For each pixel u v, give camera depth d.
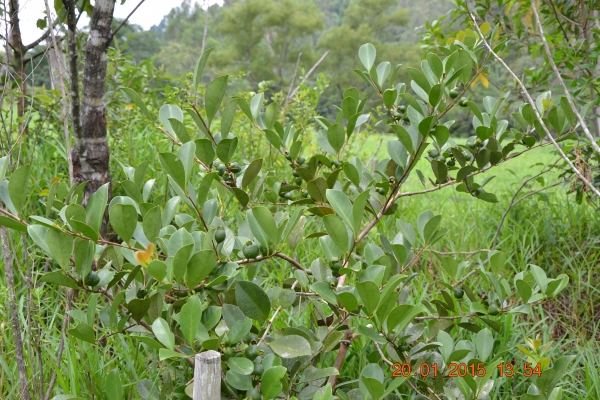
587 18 4.23
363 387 2.01
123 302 2.06
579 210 4.83
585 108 2.72
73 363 2.47
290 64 52.44
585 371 3.04
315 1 79.50
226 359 1.83
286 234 1.98
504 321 3.20
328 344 2.18
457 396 2.25
